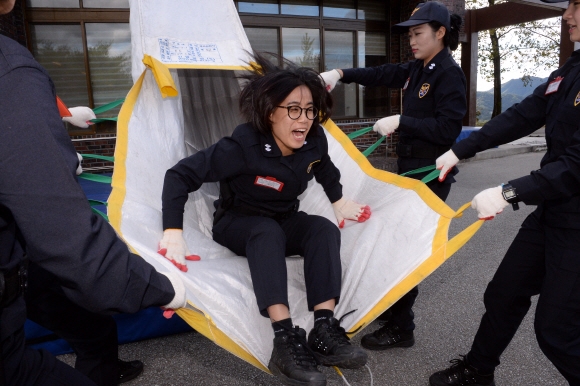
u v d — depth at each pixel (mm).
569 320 1621
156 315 2590
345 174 2486
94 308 970
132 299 1006
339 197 2252
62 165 887
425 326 2814
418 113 2475
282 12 8273
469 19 10734
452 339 2652
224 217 2100
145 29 2373
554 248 1660
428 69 2418
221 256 2092
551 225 1668
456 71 2334
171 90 2166
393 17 9133
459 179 7652
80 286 920
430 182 2443
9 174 842
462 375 2076
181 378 2293
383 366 2395
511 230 4781
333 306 1735
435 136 2301
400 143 2559
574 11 1620
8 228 964
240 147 1895
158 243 1788
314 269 1766
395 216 2078
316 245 1808
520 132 1906
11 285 976
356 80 2816
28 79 893
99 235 942
